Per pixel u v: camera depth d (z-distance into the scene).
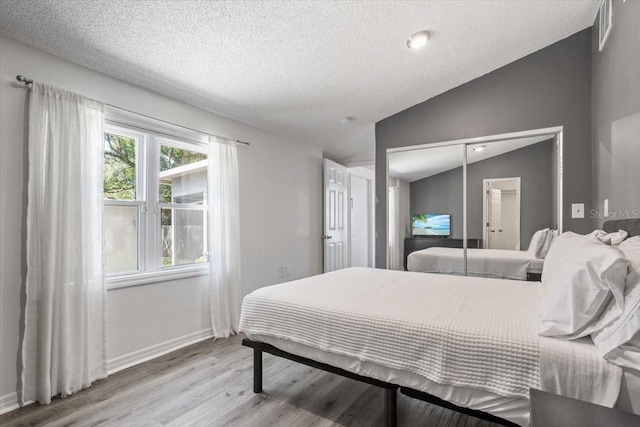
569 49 2.84
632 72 1.71
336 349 1.61
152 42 2.00
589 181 2.75
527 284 2.22
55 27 1.78
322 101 3.15
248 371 2.32
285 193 3.99
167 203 2.75
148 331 2.54
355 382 2.16
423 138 3.54
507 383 1.18
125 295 2.40
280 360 2.51
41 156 1.92
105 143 2.37
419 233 3.61
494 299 1.79
